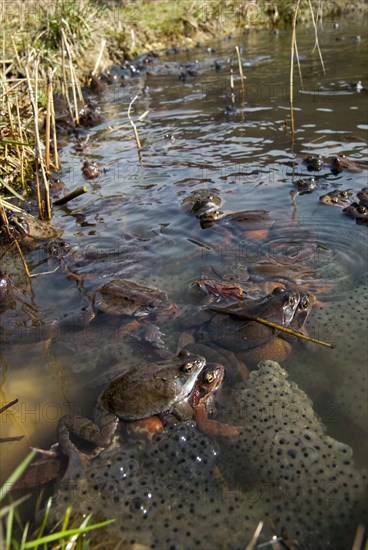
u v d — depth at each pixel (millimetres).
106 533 216
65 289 399
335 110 792
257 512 223
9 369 320
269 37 1443
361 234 446
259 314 321
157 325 347
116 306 357
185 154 670
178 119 820
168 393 271
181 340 323
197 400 279
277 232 461
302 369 300
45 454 251
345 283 376
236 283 382
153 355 320
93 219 515
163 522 221
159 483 237
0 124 595
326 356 306
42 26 982
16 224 479
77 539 211
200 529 217
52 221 517
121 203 544
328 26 1504
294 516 219
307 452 243
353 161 599
